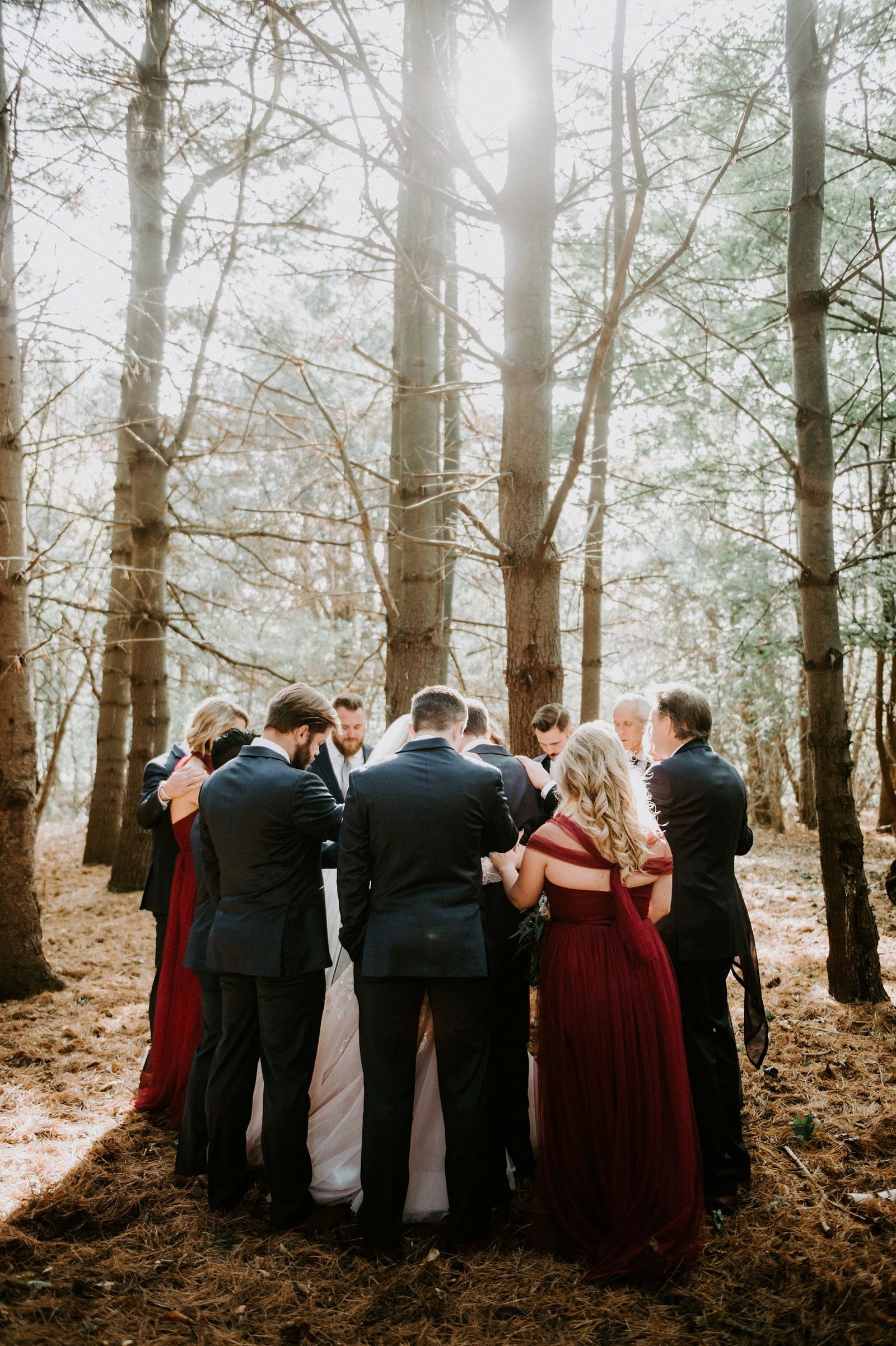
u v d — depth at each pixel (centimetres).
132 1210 316
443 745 315
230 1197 315
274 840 317
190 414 830
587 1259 283
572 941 295
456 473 505
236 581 1232
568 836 297
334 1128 325
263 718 1232
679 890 323
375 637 1212
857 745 1345
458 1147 292
